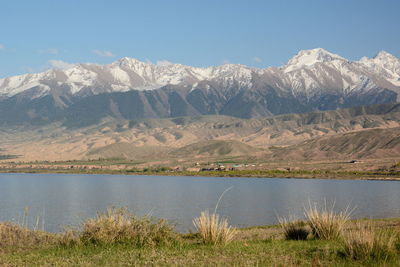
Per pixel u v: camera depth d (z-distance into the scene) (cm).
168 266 1495
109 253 1762
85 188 13475
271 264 1472
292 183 14488
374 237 1620
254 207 7638
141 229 2061
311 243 1942
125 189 12875
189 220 5809
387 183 13862
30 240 2167
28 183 16338
